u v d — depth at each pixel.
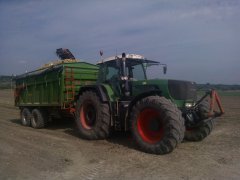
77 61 12.23
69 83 11.37
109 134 9.37
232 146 8.29
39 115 12.34
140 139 7.93
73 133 10.94
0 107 22.80
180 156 7.34
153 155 7.50
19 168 6.54
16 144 8.93
